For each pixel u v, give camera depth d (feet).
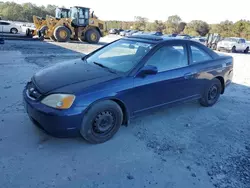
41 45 45.11
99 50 13.25
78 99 8.56
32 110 8.86
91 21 59.31
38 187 7.11
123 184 7.53
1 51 32.09
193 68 12.70
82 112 8.69
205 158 9.29
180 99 12.59
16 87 16.08
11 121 10.91
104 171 8.07
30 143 9.33
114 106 9.62
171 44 11.94
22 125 10.62
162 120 12.50
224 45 65.57
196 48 13.35
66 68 10.78
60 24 55.67
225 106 15.57
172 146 9.96
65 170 7.95
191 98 13.34
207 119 13.14
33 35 59.36
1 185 7.05
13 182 7.21
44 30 55.67
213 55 14.48
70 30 56.80
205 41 77.00
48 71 10.62
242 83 23.16
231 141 10.83
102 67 10.90
